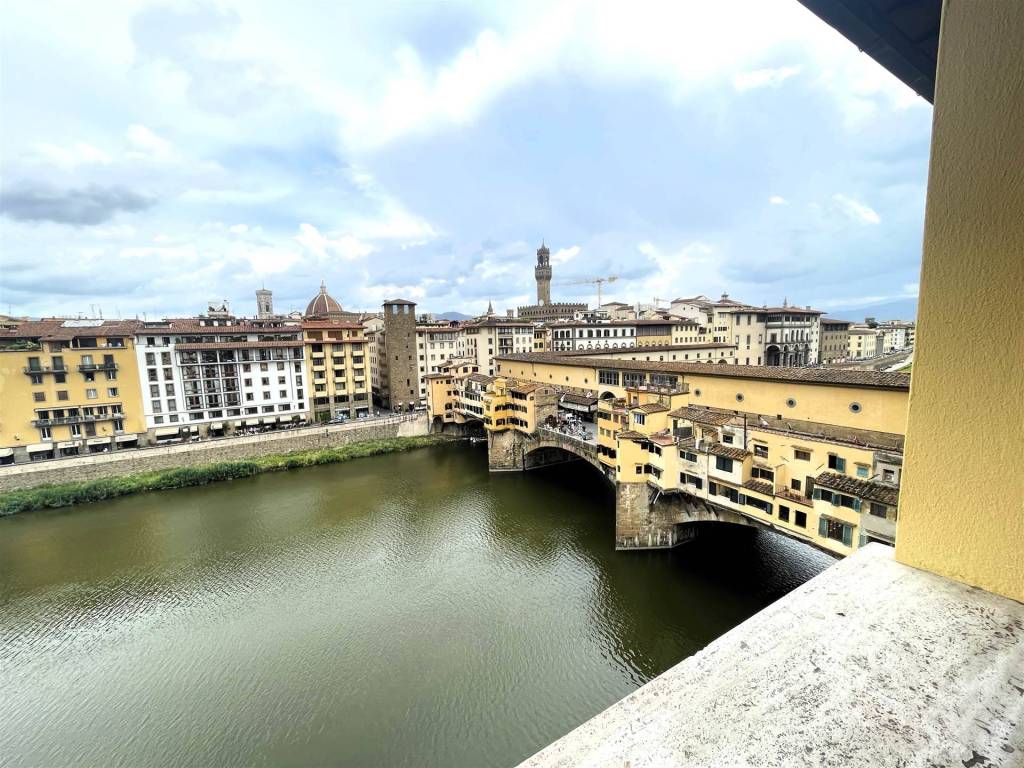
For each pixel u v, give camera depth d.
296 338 71.31
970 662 1.79
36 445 51.69
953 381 2.09
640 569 32.62
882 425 25.09
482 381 63.88
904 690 1.73
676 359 70.75
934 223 2.10
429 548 36.91
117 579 33.06
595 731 1.77
